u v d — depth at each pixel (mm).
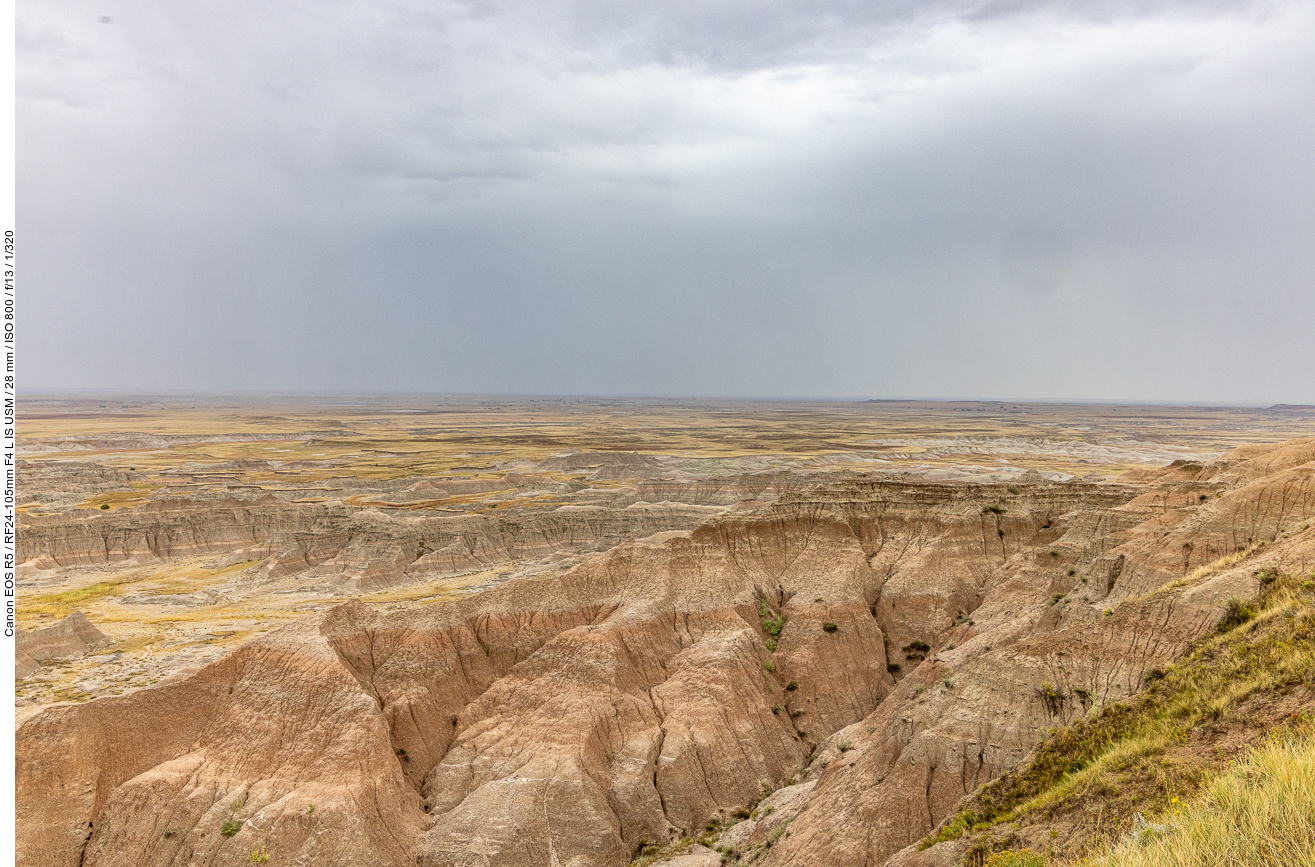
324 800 39250
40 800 37656
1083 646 36719
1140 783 22875
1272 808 15391
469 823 40781
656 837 43125
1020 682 36312
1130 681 34219
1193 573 39188
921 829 33938
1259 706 23359
